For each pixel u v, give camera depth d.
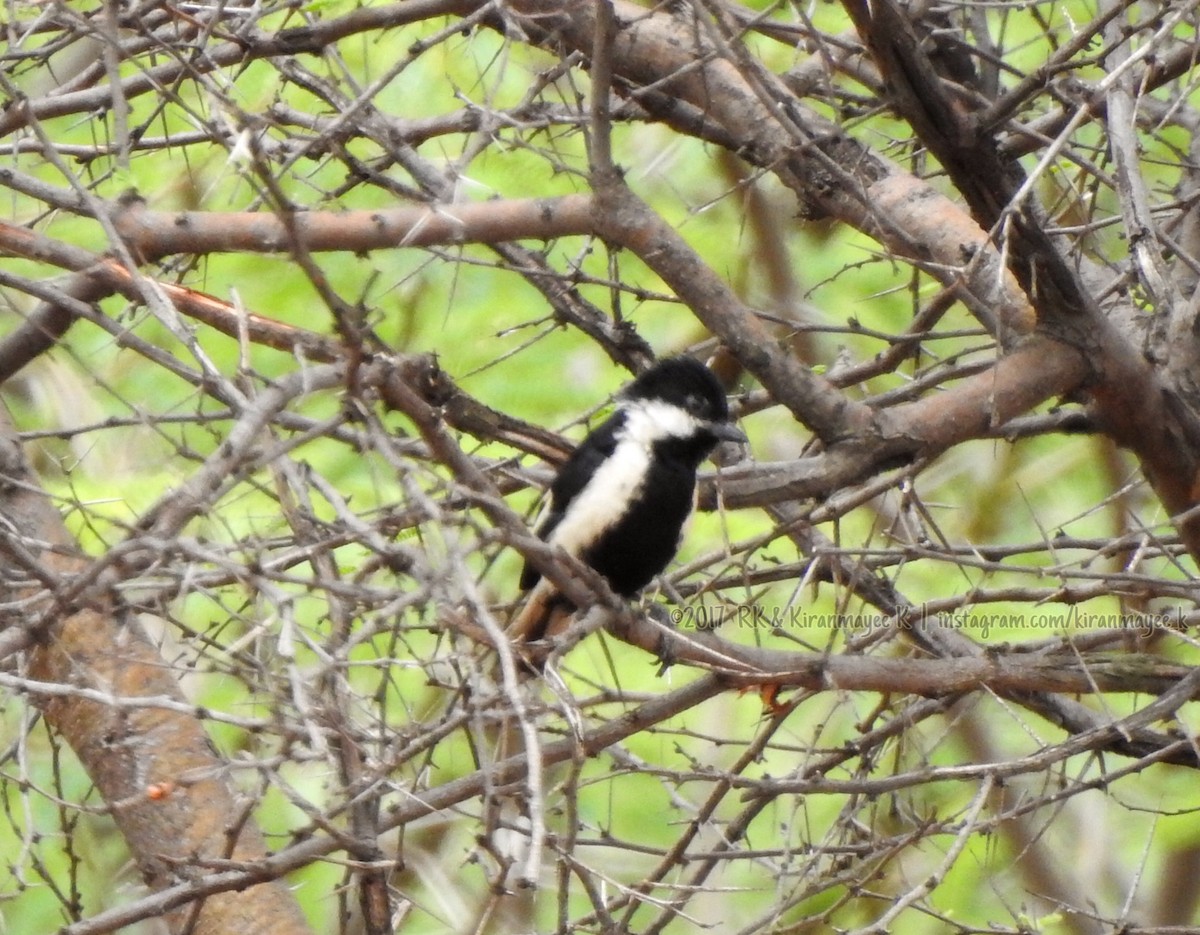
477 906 12.23
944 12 10.47
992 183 8.34
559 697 6.64
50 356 12.10
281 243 8.95
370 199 14.00
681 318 17.47
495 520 7.53
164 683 9.03
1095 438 16.52
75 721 9.07
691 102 10.27
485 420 10.01
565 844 6.80
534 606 9.66
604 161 8.76
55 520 9.50
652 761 14.07
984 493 16.86
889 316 16.55
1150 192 11.68
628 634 8.48
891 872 12.53
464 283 14.41
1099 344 9.01
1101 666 9.55
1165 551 9.23
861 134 14.20
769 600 14.35
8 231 8.77
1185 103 11.52
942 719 15.09
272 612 7.38
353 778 7.43
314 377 6.44
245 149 5.75
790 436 17.66
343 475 12.78
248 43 9.07
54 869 12.12
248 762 5.98
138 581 5.83
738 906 15.16
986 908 14.32
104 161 12.95
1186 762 9.86
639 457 10.41
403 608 5.77
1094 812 15.88
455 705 8.11
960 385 9.16
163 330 14.26
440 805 8.28
